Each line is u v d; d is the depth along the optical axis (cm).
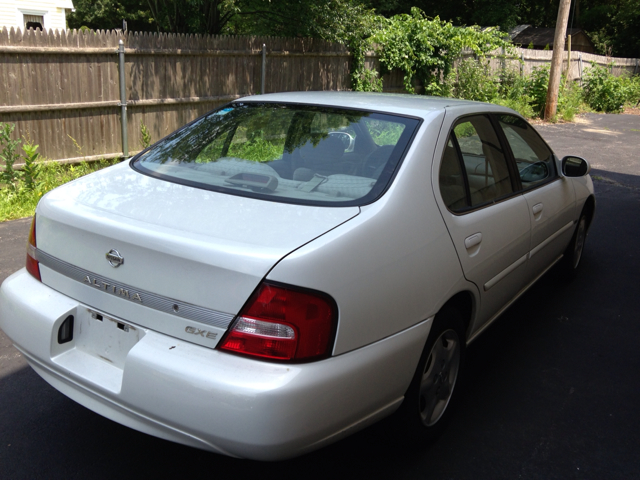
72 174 761
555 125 1772
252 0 1169
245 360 192
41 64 740
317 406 194
